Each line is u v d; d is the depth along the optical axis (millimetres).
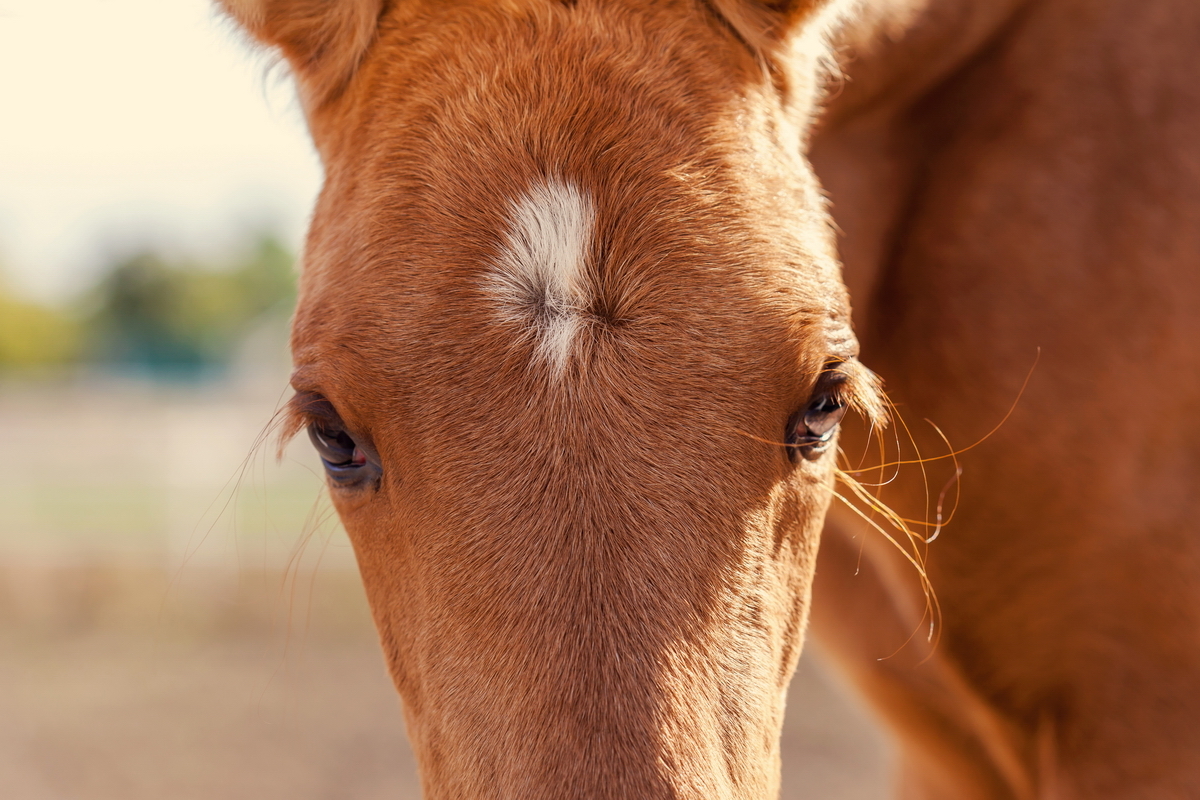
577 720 693
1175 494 846
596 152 727
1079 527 862
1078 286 856
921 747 988
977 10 903
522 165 726
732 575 715
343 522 777
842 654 989
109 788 2049
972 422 876
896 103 913
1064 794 882
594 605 700
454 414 712
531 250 717
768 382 721
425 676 726
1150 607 856
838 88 890
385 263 724
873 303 913
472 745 706
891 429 907
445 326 714
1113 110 866
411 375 715
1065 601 875
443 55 752
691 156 731
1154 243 847
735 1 766
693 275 718
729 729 709
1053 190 866
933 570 902
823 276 742
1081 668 880
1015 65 899
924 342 888
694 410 712
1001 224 875
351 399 726
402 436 720
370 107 756
